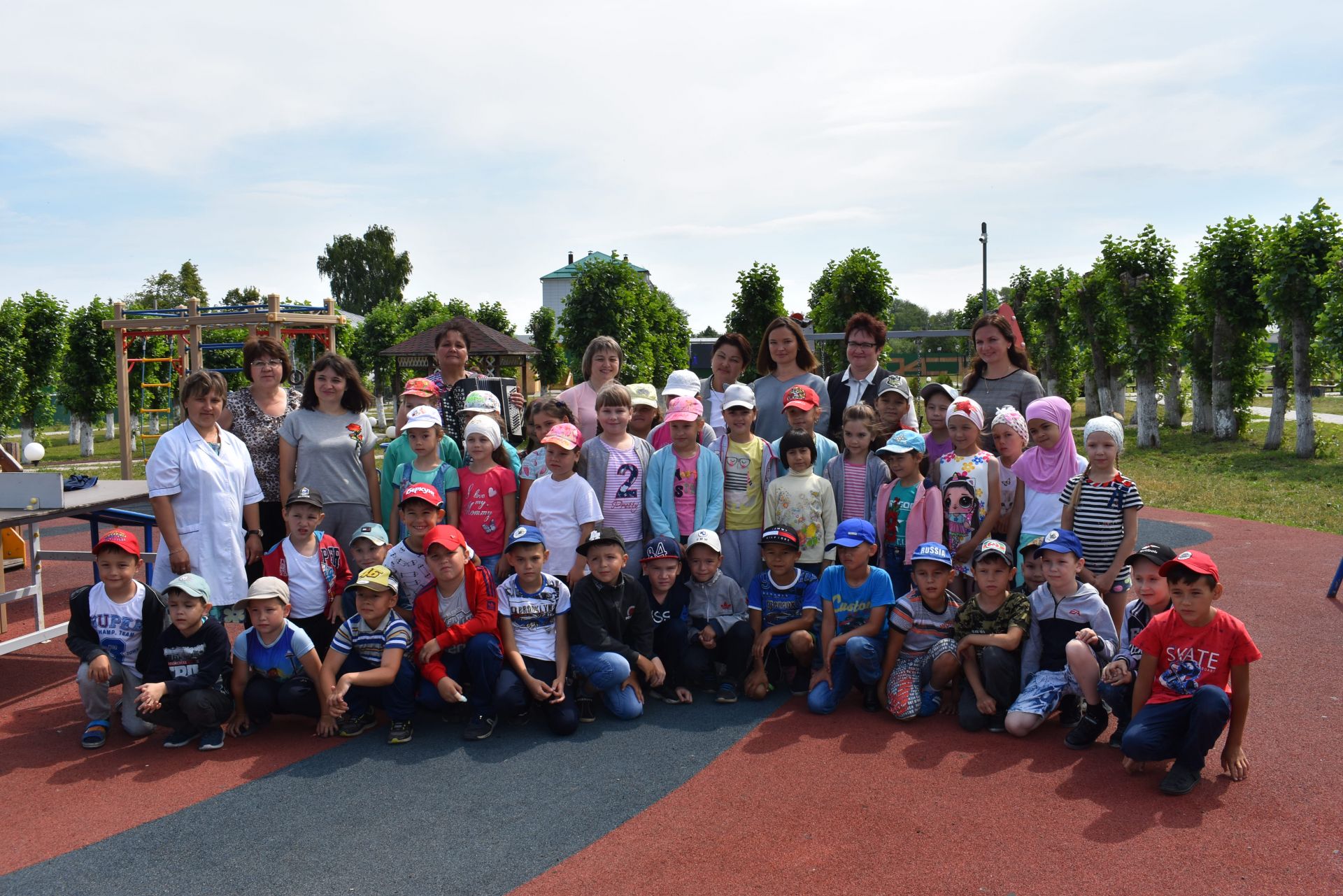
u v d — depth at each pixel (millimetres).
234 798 4387
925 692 5371
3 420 25375
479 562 5480
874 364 7086
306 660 5195
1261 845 3738
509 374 30453
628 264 30203
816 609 5664
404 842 3916
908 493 5922
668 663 5719
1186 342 23875
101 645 5133
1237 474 16406
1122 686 4676
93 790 4512
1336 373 18906
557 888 3529
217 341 31719
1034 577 5527
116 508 7441
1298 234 17922
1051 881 3498
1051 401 5684
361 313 67062
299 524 5551
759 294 27312
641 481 6234
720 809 4172
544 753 4906
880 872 3586
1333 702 5352
